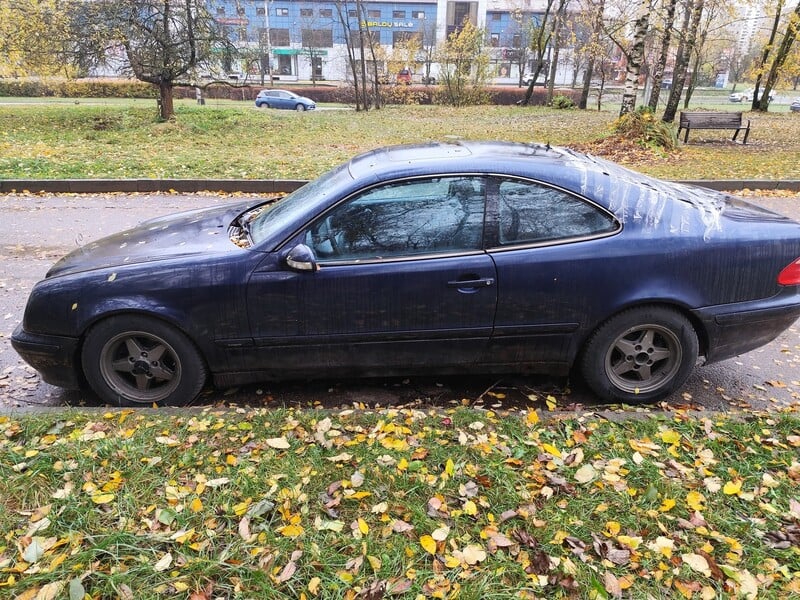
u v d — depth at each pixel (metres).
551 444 3.04
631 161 12.60
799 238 3.60
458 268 3.39
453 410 3.41
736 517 2.51
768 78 28.44
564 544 2.35
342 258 3.43
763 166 11.81
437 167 3.47
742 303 3.56
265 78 63.34
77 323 3.49
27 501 2.58
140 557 2.24
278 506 2.53
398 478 2.72
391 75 39.69
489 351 3.61
